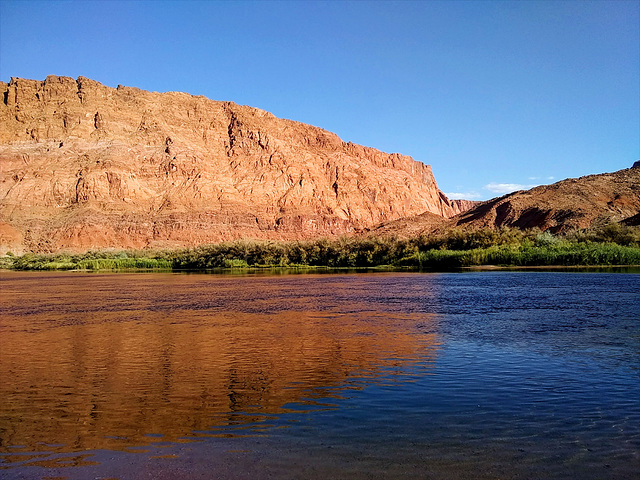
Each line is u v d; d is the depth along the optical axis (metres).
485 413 7.70
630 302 21.75
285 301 24.72
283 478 5.76
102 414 7.95
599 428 7.09
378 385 9.26
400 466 6.00
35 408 8.28
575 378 9.57
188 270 70.12
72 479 5.81
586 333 14.35
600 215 84.06
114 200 151.50
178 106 196.75
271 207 169.50
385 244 68.31
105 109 180.00
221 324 17.30
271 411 7.94
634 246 52.72
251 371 10.50
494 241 61.16
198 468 6.04
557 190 102.81
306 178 182.25
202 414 7.87
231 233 150.75
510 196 112.25
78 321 18.69
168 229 143.25
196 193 161.38
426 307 21.30
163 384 9.60
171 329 16.34
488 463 6.07
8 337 15.23
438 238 66.06
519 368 10.38
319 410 7.93
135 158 166.25
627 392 8.67
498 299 23.80
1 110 175.88
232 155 185.75
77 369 10.91
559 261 51.09
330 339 14.01
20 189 145.88
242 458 6.27
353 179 194.75
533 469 5.93
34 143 167.12
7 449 6.66
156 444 6.74
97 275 60.00
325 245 73.31
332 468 5.98
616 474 5.81
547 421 7.36
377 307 21.58
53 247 126.00
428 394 8.66
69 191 149.88
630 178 100.88
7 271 78.38
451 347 12.62
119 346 13.49
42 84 184.25
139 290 33.94
